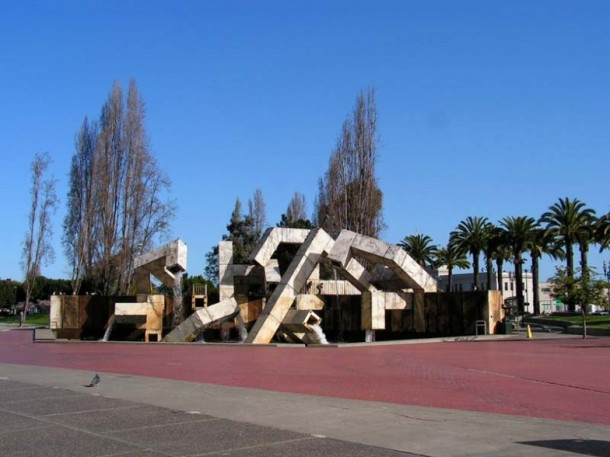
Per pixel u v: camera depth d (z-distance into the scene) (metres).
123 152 60.22
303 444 8.98
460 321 40.84
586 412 12.15
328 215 57.47
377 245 39.94
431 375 18.89
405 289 42.72
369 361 23.95
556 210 71.25
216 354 28.67
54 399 13.66
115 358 26.70
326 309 45.84
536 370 20.30
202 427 10.30
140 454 8.41
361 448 8.69
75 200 61.22
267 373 19.64
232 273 43.72
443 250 95.81
